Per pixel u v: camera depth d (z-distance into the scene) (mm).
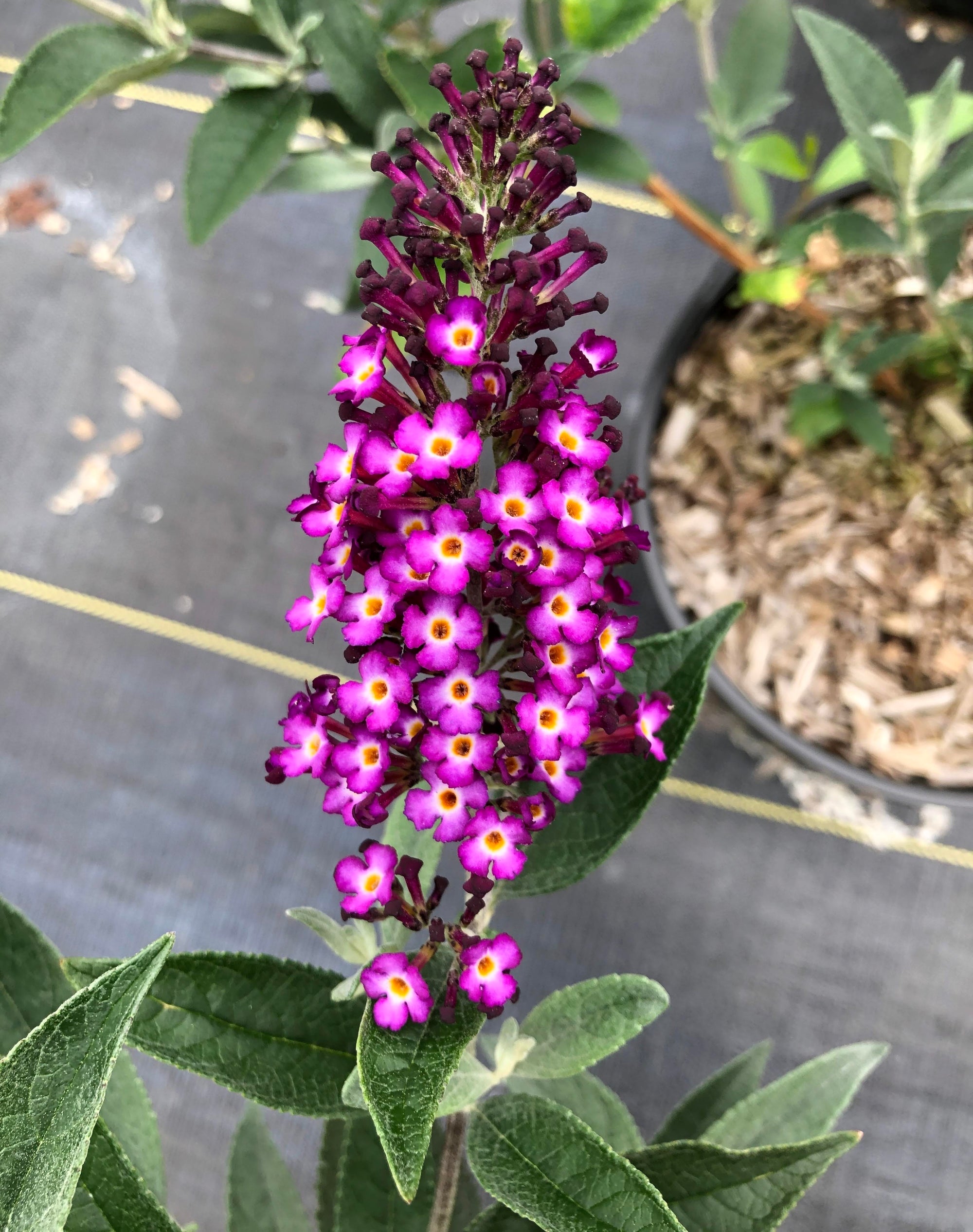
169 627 377
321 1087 172
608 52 243
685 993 340
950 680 320
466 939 155
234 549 381
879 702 322
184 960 168
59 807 368
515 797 158
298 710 160
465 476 148
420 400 151
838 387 301
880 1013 333
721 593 332
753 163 298
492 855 151
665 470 339
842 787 343
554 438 141
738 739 347
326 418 387
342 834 359
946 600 322
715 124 294
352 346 153
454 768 146
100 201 404
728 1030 336
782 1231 321
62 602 381
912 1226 318
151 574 381
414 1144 142
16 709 375
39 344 397
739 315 340
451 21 396
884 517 329
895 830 341
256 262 398
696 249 380
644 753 175
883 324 331
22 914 182
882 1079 328
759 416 337
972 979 332
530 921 350
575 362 150
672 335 323
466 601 149
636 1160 176
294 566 378
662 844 349
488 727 160
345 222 398
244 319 395
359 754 152
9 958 181
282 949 353
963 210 247
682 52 389
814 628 328
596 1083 247
